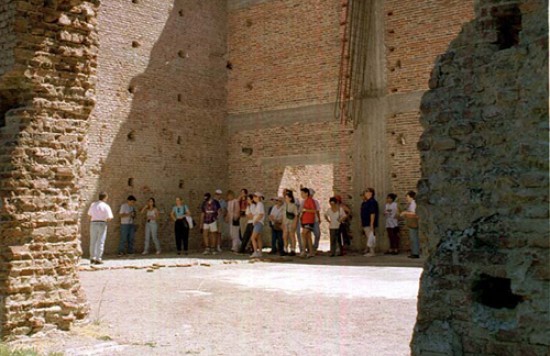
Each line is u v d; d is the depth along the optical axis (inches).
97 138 789.2
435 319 214.2
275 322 343.0
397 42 791.7
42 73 323.0
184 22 901.8
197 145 909.8
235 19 954.1
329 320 346.0
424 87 765.3
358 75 819.4
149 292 457.7
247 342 295.9
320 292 450.0
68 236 329.1
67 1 330.6
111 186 802.2
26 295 309.7
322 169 1117.1
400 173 777.6
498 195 206.5
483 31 219.3
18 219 311.4
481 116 215.6
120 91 818.2
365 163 807.1
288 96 888.9
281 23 903.1
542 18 201.8
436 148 225.8
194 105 909.2
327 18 855.7
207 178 920.9
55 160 326.6
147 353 275.4
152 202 808.9
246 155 931.3
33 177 318.0
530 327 194.2
